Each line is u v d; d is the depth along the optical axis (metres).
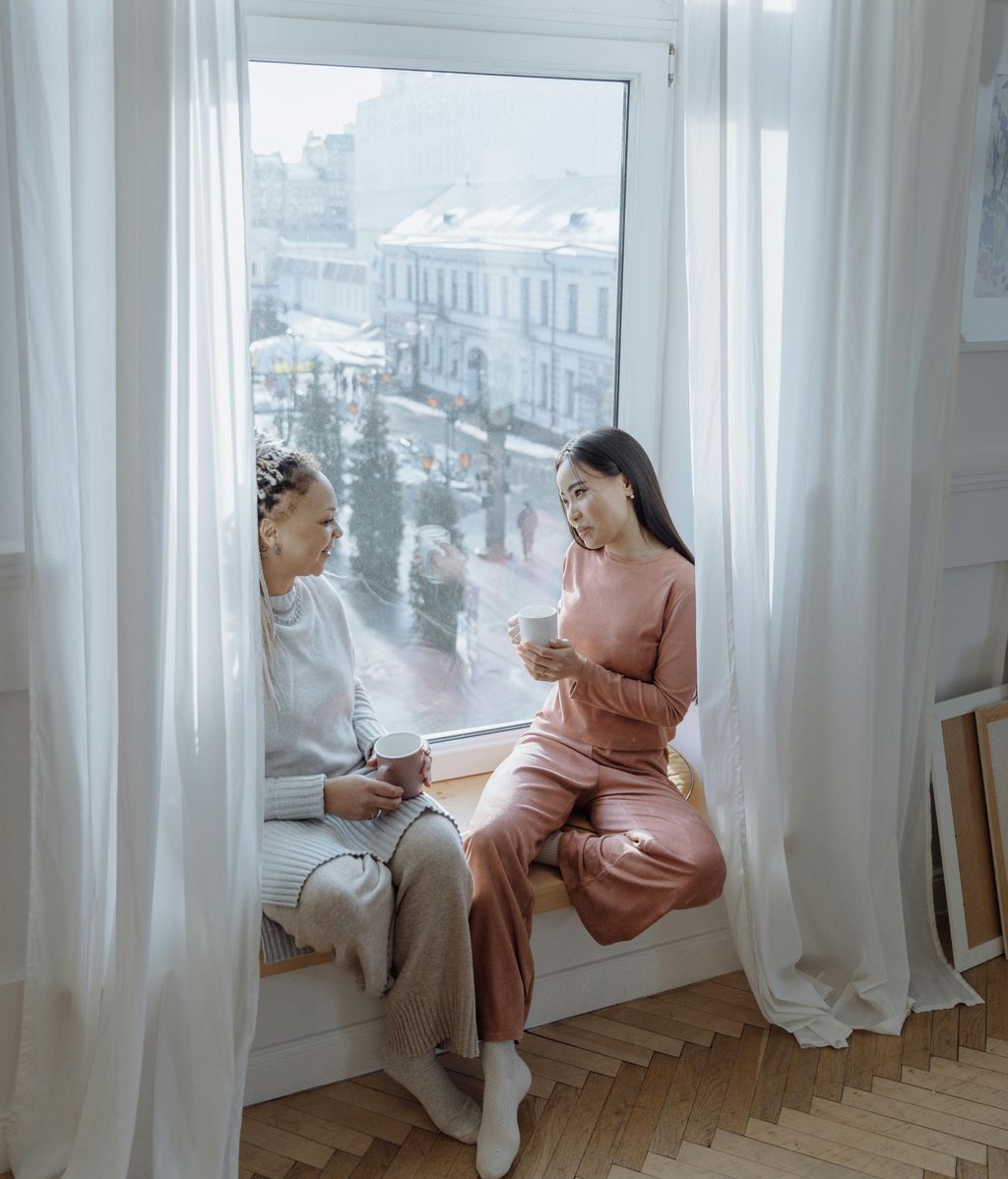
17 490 1.63
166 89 1.42
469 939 1.86
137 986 1.62
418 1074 1.92
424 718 2.36
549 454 2.33
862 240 1.95
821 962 2.26
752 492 1.97
